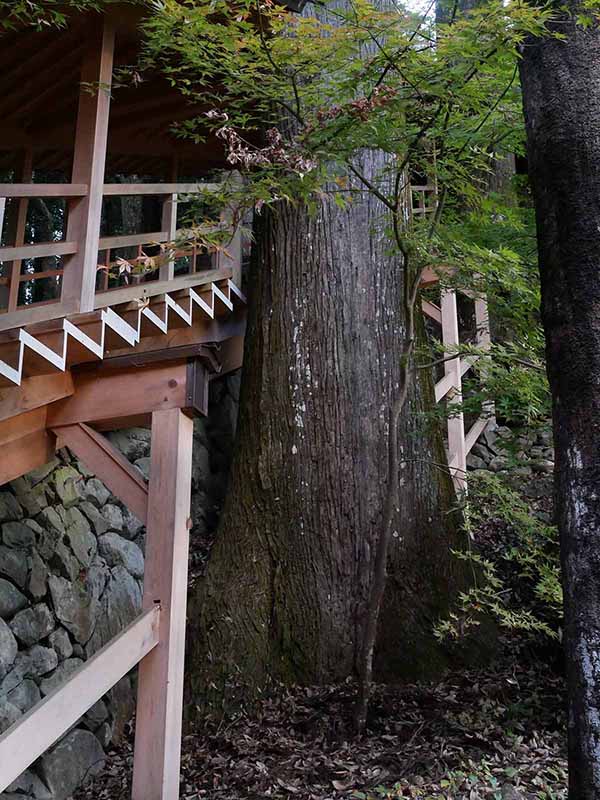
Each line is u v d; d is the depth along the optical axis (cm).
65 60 349
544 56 229
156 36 291
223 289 464
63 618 375
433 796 269
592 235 207
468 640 383
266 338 456
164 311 358
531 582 432
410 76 294
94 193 295
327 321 442
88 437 344
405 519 406
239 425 455
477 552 433
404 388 356
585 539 188
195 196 349
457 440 545
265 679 372
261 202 285
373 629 336
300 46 282
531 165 230
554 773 282
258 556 408
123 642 271
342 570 395
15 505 373
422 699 349
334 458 416
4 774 205
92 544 421
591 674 180
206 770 318
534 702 342
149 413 332
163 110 412
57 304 285
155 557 307
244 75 303
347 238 455
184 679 379
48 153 481
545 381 372
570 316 205
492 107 329
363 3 264
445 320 584
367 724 334
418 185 529
